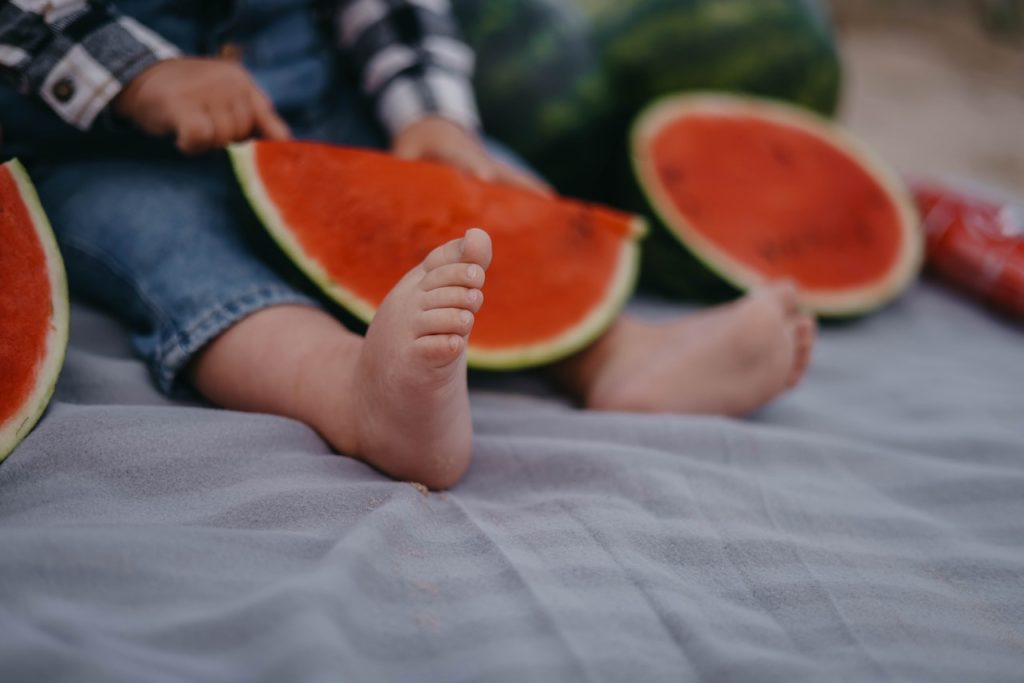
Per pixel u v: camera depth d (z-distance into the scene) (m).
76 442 0.86
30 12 1.07
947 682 0.72
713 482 0.98
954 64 4.52
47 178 1.19
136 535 0.71
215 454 0.88
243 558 0.73
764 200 1.89
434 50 1.54
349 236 1.13
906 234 1.98
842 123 3.65
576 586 0.77
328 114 1.48
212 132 1.11
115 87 1.11
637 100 2.09
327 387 0.96
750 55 2.10
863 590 0.83
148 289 1.06
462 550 0.81
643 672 0.68
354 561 0.71
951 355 1.69
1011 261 1.87
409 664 0.66
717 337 1.20
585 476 0.97
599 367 1.27
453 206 1.22
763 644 0.74
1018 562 0.92
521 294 1.24
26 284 0.91
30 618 0.62
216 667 0.60
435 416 0.87
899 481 1.09
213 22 1.30
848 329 1.79
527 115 1.93
